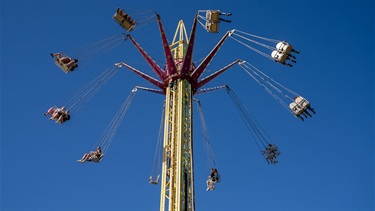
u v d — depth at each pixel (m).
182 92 48.78
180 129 45.88
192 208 42.16
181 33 58.12
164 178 43.81
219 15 50.28
